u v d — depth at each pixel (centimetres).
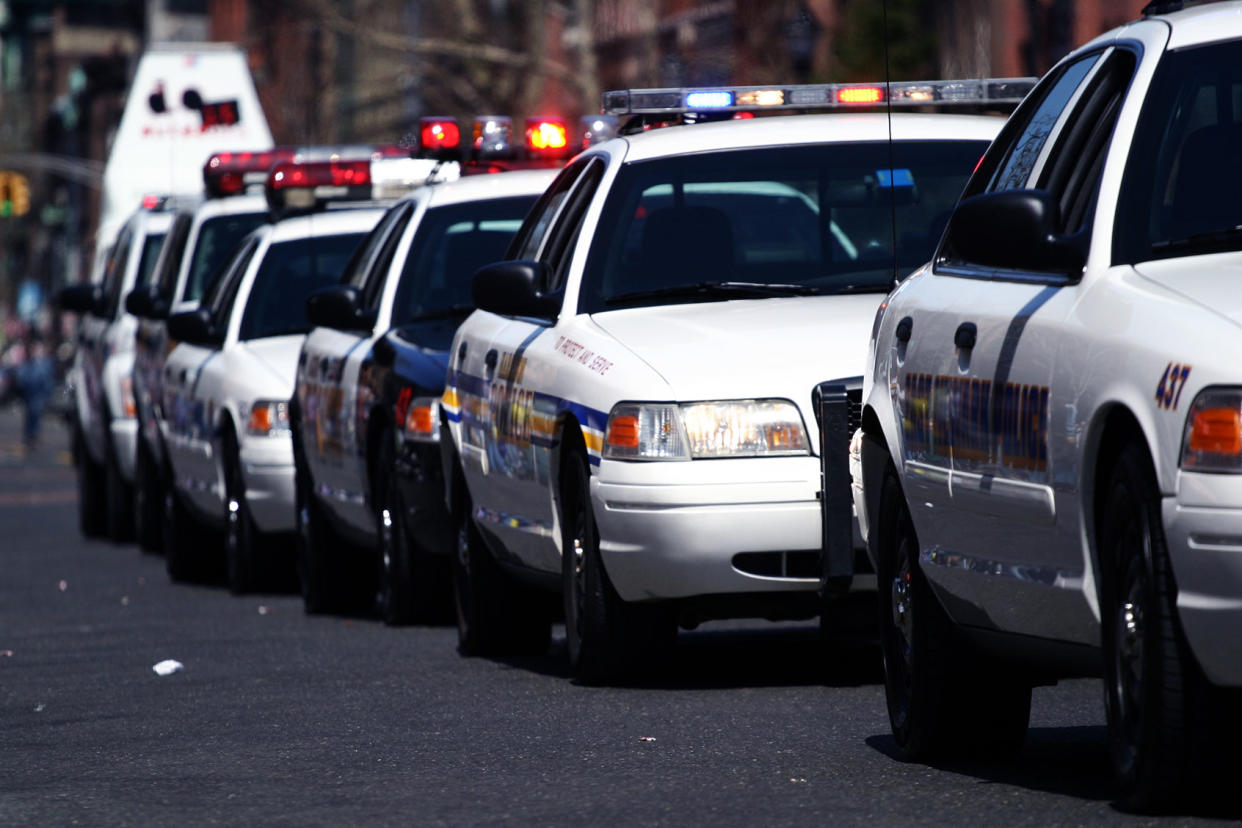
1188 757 1622
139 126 7694
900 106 3219
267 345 4444
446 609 3603
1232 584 1539
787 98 3091
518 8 11281
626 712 2469
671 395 2536
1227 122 1800
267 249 4581
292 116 13800
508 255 3269
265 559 4362
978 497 1888
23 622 3991
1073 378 1727
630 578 2561
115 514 6200
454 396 3216
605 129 3794
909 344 2075
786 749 2166
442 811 1883
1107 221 1781
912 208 2886
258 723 2502
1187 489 1560
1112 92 1889
